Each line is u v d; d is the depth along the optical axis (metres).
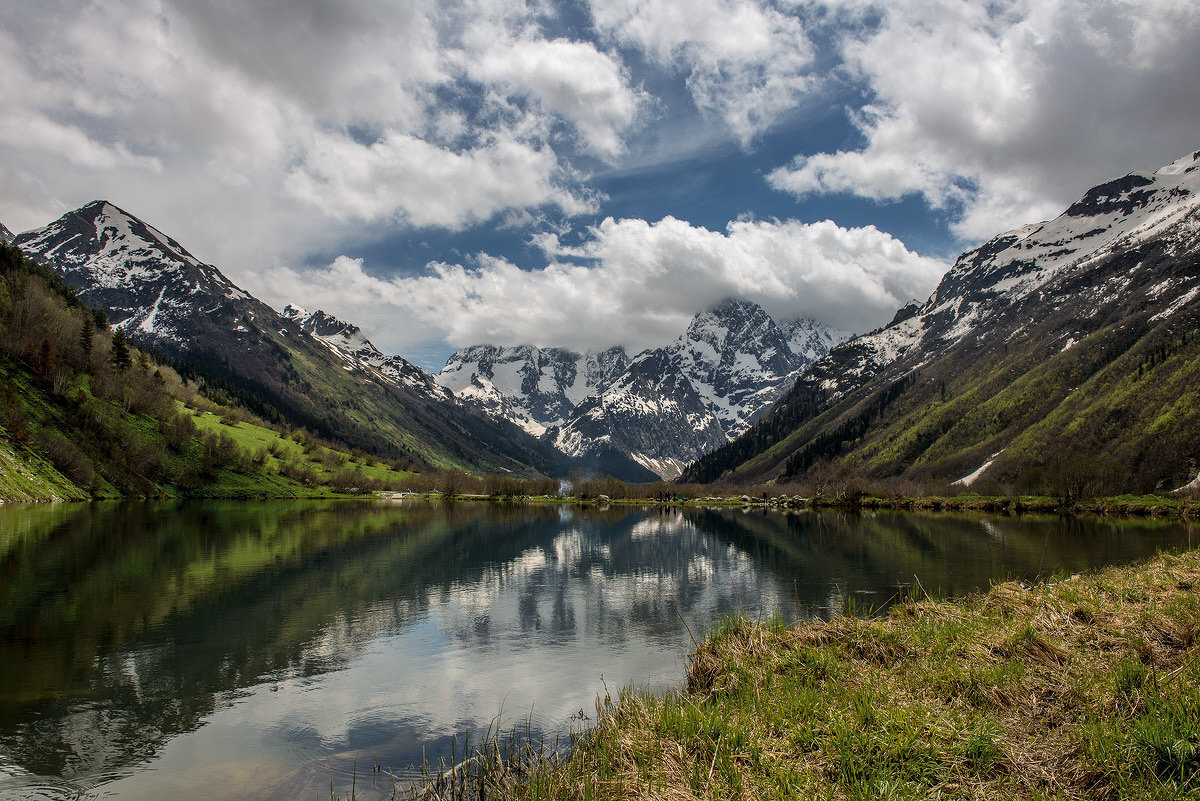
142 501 137.88
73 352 166.50
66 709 23.59
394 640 33.94
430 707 23.84
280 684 26.72
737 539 88.88
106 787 17.50
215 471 176.00
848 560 63.47
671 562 64.81
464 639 34.25
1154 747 11.27
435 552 71.06
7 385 136.00
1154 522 104.31
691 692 20.34
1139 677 14.72
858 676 17.67
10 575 49.66
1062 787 10.90
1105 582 26.67
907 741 12.84
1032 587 28.28
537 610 41.69
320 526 100.25
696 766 13.12
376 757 19.42
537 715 22.92
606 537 92.75
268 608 40.94
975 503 153.25
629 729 16.03
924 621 23.00
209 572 53.56
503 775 16.08
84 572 51.53
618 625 37.62
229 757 19.45
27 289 177.25
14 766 18.77
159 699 24.75
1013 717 14.07
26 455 124.50
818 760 12.81
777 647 21.31
